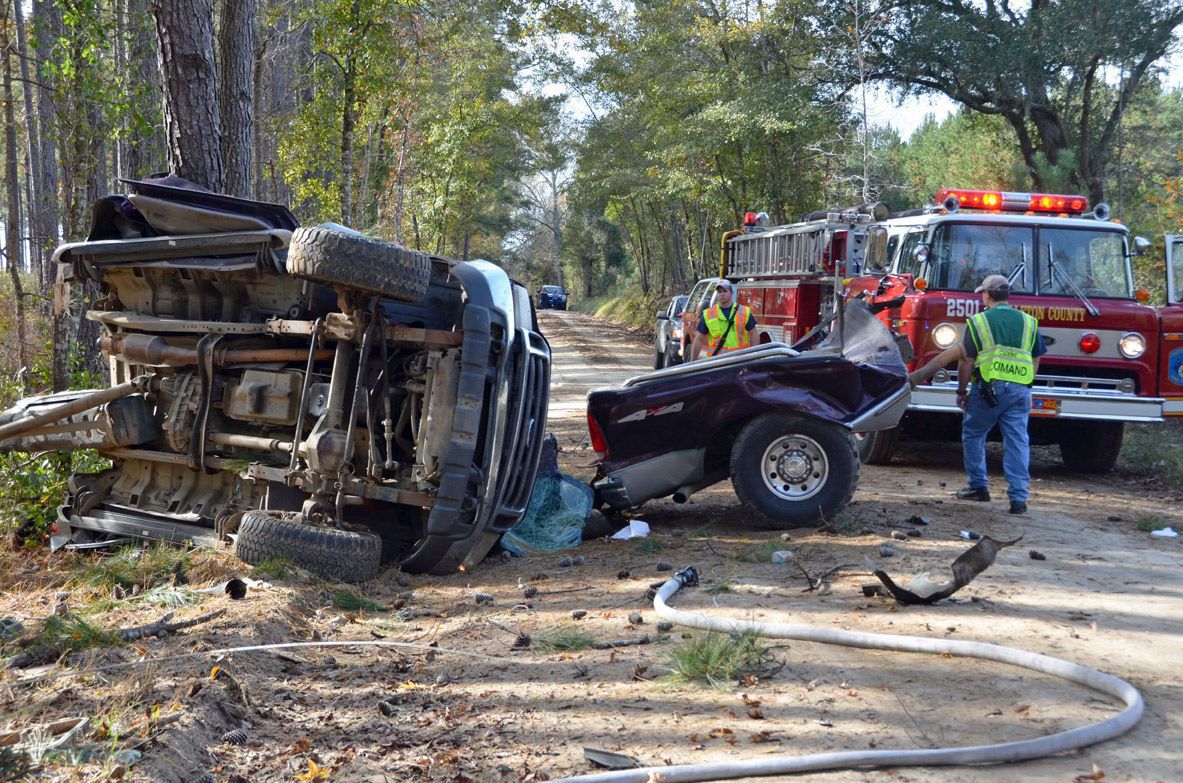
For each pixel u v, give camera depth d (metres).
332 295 7.42
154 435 7.88
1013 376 9.18
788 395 8.10
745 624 5.50
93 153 14.35
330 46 21.19
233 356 7.41
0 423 8.27
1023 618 5.77
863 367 8.38
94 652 5.09
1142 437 14.05
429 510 7.21
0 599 6.77
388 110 28.12
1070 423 12.09
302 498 7.40
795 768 3.78
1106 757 3.88
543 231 116.19
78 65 13.72
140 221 8.03
